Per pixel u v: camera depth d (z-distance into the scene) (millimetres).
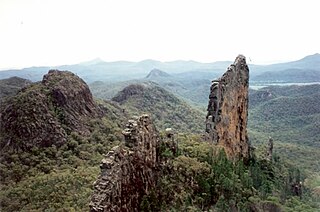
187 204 69938
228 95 111438
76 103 137125
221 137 107250
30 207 86125
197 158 85250
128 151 64312
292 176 127938
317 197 128375
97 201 55500
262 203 88375
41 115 122000
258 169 111750
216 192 78500
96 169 104062
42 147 116750
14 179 104625
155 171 70875
